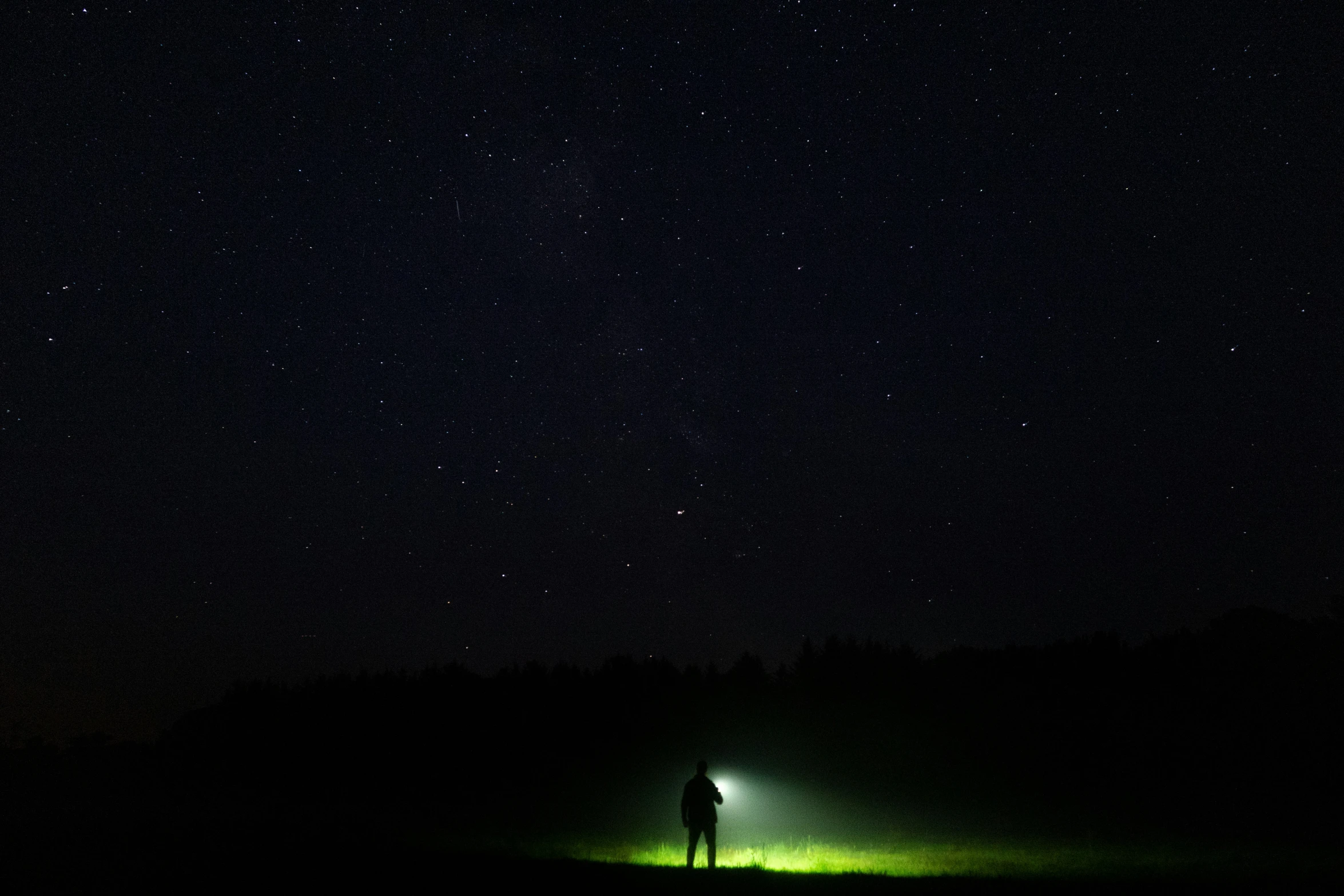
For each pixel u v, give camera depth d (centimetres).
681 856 1673
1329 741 2788
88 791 3170
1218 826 2105
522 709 3706
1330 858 1557
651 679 3750
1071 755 2997
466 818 2502
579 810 2695
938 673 3503
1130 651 3444
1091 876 1300
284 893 1119
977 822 2341
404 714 3722
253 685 3841
